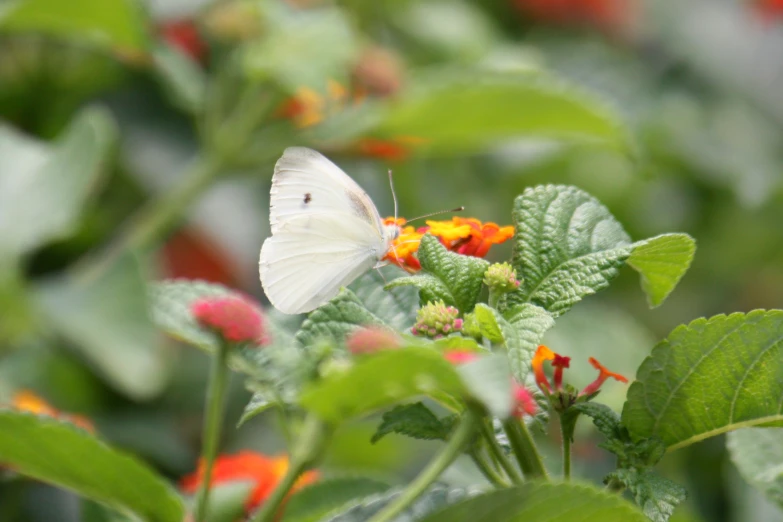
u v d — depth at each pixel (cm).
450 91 102
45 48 109
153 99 111
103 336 100
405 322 91
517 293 89
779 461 92
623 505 85
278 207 92
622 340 101
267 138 105
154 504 87
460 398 86
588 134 104
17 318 101
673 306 115
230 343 87
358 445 101
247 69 104
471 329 87
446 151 106
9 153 105
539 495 85
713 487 104
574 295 88
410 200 114
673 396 88
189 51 109
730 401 88
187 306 90
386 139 104
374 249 92
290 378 86
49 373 105
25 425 86
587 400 88
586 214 89
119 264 101
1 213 103
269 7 106
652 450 88
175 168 109
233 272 110
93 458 87
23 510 100
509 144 110
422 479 85
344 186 91
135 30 104
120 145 109
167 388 107
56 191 103
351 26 110
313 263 92
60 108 111
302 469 86
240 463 94
